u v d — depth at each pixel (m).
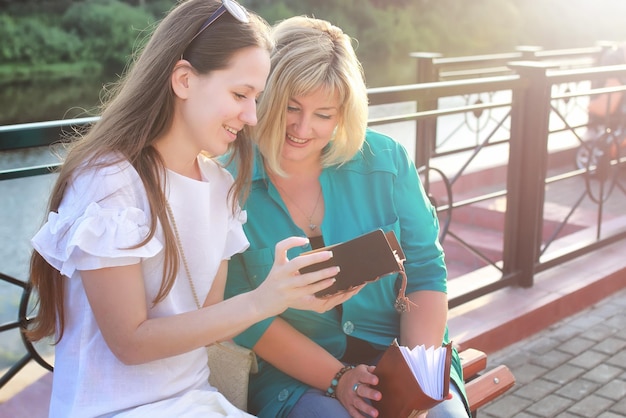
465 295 4.08
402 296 2.12
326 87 2.07
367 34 28.83
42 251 1.67
